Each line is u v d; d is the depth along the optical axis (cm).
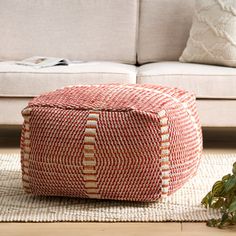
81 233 258
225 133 460
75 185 277
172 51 439
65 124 274
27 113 282
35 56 427
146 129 270
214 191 269
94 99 282
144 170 273
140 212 278
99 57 440
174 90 308
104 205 285
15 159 366
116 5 441
